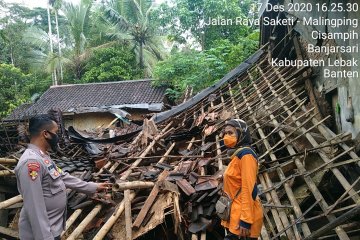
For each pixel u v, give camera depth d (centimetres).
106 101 1358
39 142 232
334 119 507
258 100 589
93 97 1420
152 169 439
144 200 354
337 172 336
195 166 416
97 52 1861
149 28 1861
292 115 475
